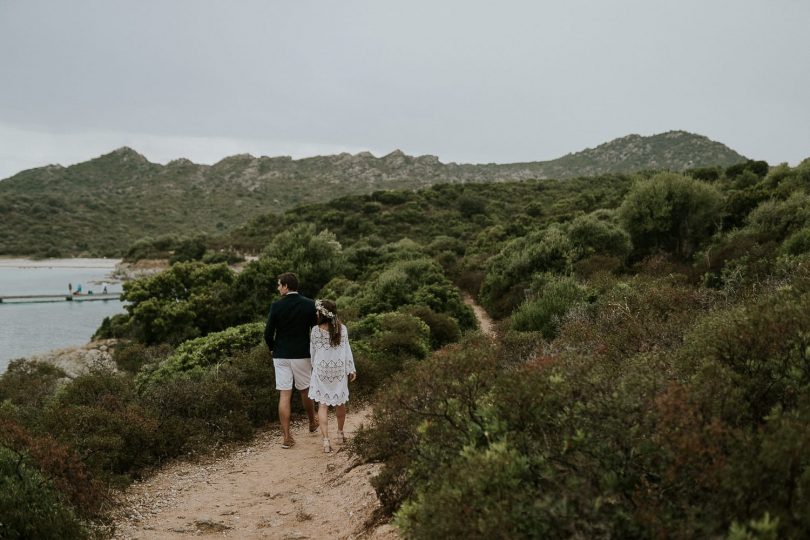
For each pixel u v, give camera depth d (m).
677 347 4.48
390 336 12.60
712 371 2.88
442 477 2.89
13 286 82.31
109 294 71.62
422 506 2.60
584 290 14.77
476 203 89.56
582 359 3.84
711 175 69.56
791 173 36.88
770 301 3.92
